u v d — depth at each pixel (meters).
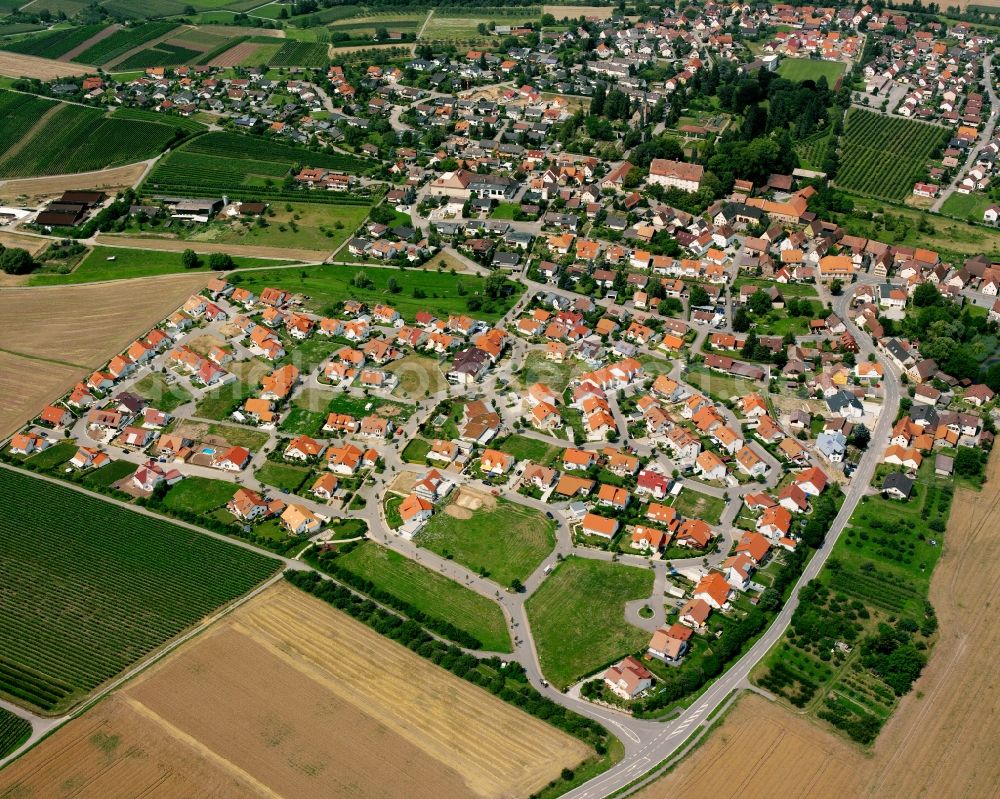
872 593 170.50
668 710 148.62
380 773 137.88
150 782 136.88
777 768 138.62
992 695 150.50
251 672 155.00
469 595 171.25
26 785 136.75
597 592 171.38
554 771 138.38
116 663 157.12
